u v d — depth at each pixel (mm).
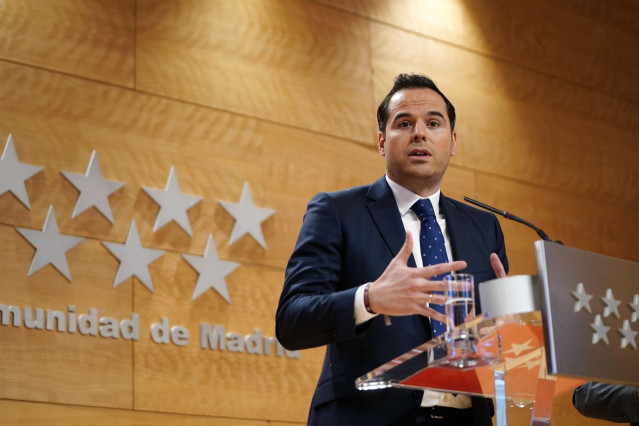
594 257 3215
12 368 6551
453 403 4051
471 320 3291
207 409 7336
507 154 9992
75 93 7441
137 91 7766
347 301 3713
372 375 3547
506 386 3758
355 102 9070
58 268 6953
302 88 8758
